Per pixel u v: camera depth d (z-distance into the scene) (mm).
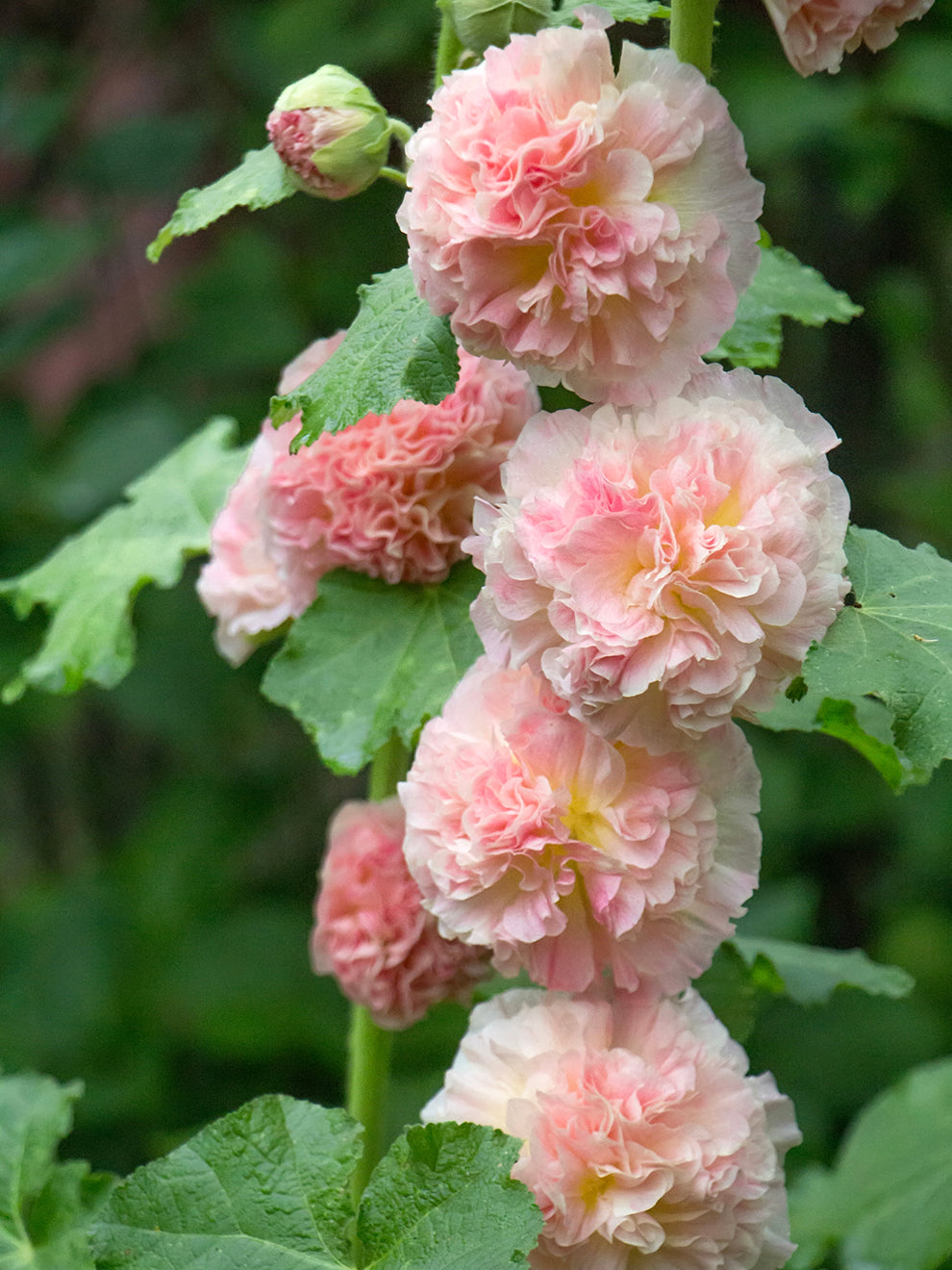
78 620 1350
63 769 2600
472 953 1224
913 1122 1513
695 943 1109
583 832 1099
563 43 1067
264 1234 1119
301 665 1194
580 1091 1109
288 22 2219
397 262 2371
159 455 2244
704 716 1062
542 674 1080
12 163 2391
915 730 1073
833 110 2059
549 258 1065
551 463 1082
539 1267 1104
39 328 2309
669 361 1082
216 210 1180
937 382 2635
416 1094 1946
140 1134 2090
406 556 1196
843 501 1080
